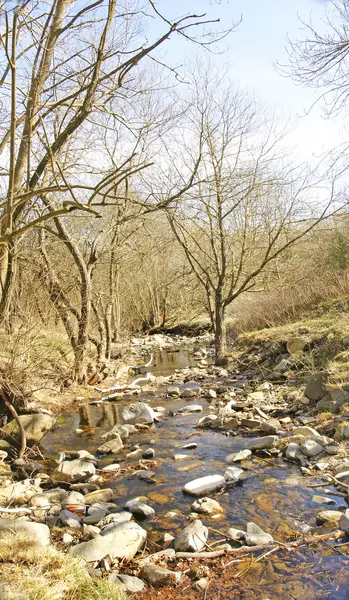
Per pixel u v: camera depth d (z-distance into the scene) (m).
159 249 15.55
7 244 6.16
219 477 5.20
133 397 9.74
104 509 4.66
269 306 13.30
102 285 14.06
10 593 2.99
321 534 4.02
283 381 9.12
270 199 12.02
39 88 5.58
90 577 3.40
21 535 3.69
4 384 6.77
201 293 20.25
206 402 8.88
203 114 11.16
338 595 3.27
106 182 4.74
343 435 5.88
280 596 3.31
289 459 5.73
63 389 9.71
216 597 3.33
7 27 4.48
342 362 7.80
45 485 5.44
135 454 6.34
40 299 8.62
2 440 6.51
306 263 14.01
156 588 3.45
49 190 4.91
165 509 4.71
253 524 4.18
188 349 17.08
